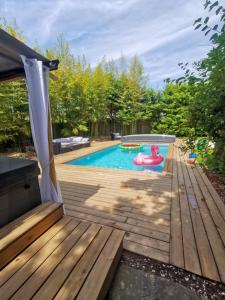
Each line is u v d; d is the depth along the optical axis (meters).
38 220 1.69
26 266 1.34
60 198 2.38
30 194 1.97
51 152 2.22
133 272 1.52
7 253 1.37
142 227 2.12
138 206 2.63
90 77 11.43
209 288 1.38
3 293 1.13
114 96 13.55
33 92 1.96
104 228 1.83
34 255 1.45
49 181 2.20
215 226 2.13
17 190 1.81
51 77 2.34
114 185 3.51
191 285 1.41
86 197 2.96
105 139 12.74
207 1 1.47
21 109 7.29
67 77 9.38
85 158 6.92
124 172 4.43
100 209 2.55
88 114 11.49
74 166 5.12
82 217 2.34
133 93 13.41
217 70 1.68
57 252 1.48
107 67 14.17
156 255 1.68
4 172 1.65
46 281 1.22
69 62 9.80
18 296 1.12
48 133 2.18
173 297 1.32
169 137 10.26
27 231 1.55
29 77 1.91
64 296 1.12
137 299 1.31
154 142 10.55
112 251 1.50
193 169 4.57
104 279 1.25
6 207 1.70
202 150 2.46
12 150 8.06
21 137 7.86
